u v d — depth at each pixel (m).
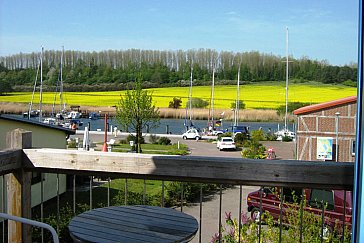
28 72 84.44
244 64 84.00
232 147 34.81
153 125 34.72
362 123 2.09
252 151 27.41
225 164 2.54
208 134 47.88
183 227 2.23
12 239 2.99
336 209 5.28
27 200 2.99
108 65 88.12
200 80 85.44
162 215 2.44
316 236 4.36
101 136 43.69
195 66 86.12
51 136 14.58
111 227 2.21
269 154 26.94
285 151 33.19
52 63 85.62
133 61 87.81
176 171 2.62
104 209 2.55
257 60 83.81
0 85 80.69
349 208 5.15
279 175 2.48
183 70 86.62
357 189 2.10
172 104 69.25
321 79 79.06
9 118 11.99
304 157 25.28
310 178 2.44
